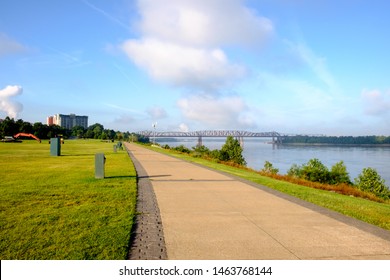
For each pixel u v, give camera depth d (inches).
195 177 634.2
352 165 2709.2
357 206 385.4
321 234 260.1
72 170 694.5
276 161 2810.0
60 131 6131.9
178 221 292.8
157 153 1663.4
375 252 222.8
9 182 506.9
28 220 279.4
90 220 282.4
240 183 558.3
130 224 272.5
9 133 4594.0
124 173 655.8
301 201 400.8
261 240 242.1
